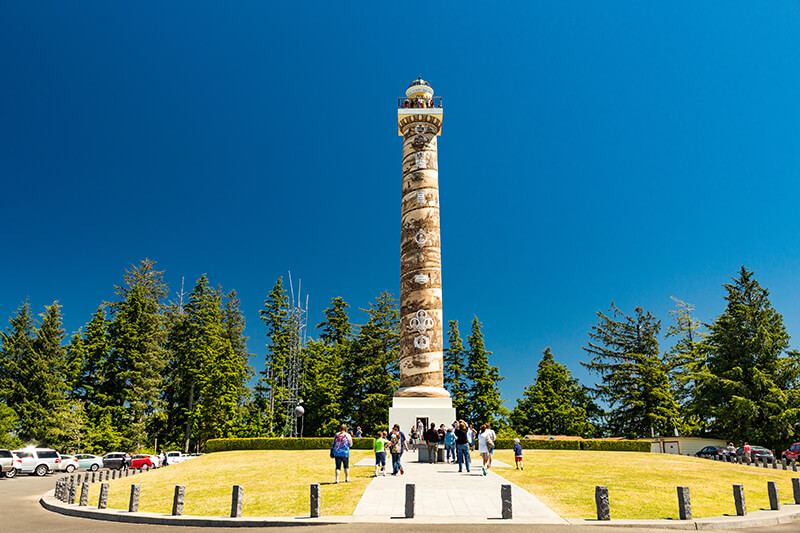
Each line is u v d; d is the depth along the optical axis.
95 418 55.78
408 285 37.19
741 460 35.56
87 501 18.47
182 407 62.44
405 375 35.88
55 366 54.12
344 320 70.56
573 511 14.70
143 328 60.91
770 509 15.85
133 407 56.97
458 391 62.56
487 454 22.52
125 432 55.66
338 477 19.48
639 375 58.78
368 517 13.83
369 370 60.31
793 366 45.59
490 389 62.06
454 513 14.31
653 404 57.19
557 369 68.69
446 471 22.84
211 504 17.11
